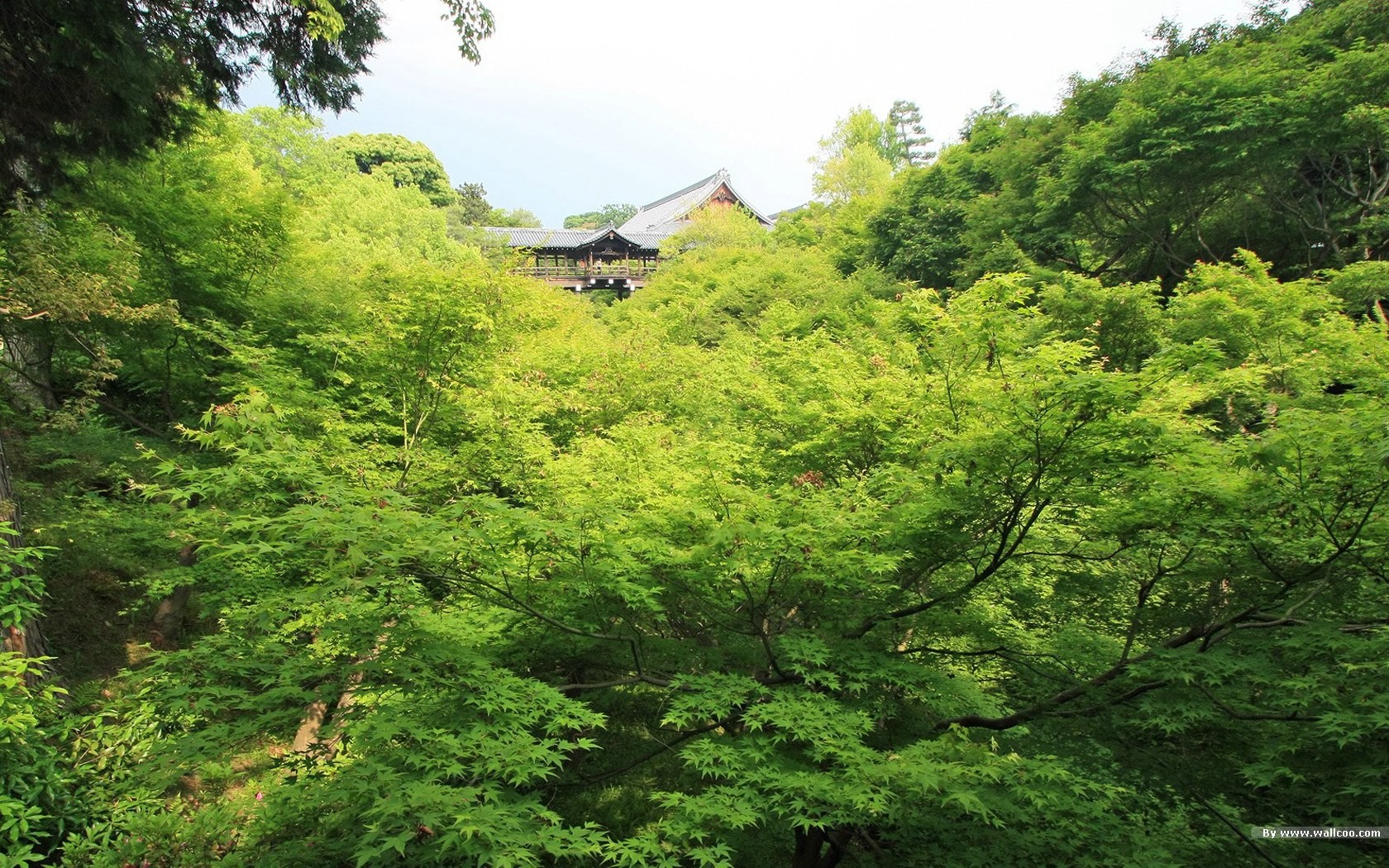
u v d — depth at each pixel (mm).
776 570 4254
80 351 8852
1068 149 17375
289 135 29641
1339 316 10609
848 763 3744
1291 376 9156
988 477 4445
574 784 5320
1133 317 12258
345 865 3520
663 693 4887
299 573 4496
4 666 3848
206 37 7723
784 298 25484
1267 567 4320
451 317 8227
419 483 7578
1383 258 16031
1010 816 4012
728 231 46469
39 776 4215
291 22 7836
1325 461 3781
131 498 8250
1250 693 4527
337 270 11109
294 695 3926
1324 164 15922
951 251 24078
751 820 3531
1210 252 17312
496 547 3967
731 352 13953
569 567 4246
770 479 7719
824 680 4172
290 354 8555
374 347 8492
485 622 4859
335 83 8539
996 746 4910
